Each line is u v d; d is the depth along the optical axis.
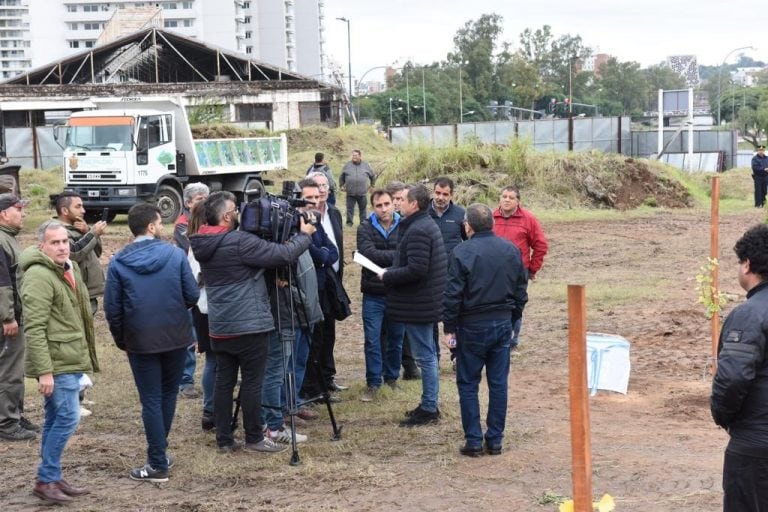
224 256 7.34
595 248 21.39
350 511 6.38
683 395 9.43
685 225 25.84
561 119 52.22
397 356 9.77
